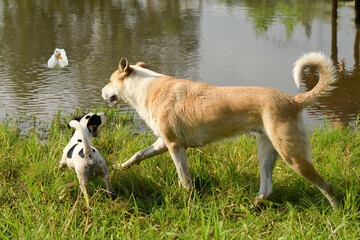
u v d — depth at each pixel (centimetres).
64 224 381
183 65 1084
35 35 1434
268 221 419
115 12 1944
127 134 667
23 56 1172
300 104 430
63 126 707
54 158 552
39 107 808
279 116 422
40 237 366
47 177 504
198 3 2300
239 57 1172
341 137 625
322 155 570
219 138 464
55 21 1694
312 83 941
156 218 419
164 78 497
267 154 461
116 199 457
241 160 544
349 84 924
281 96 431
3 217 405
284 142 421
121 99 536
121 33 1479
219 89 457
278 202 470
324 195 443
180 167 476
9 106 810
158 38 1404
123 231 387
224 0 2425
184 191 461
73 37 1409
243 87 448
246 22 1692
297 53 1216
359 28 1539
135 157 528
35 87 918
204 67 1067
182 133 472
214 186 492
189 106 461
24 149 582
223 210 423
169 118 469
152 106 484
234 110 440
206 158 562
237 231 391
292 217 406
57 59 654
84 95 870
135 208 425
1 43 1319
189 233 375
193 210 427
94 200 448
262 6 2152
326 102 825
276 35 1455
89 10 1991
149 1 2381
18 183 484
